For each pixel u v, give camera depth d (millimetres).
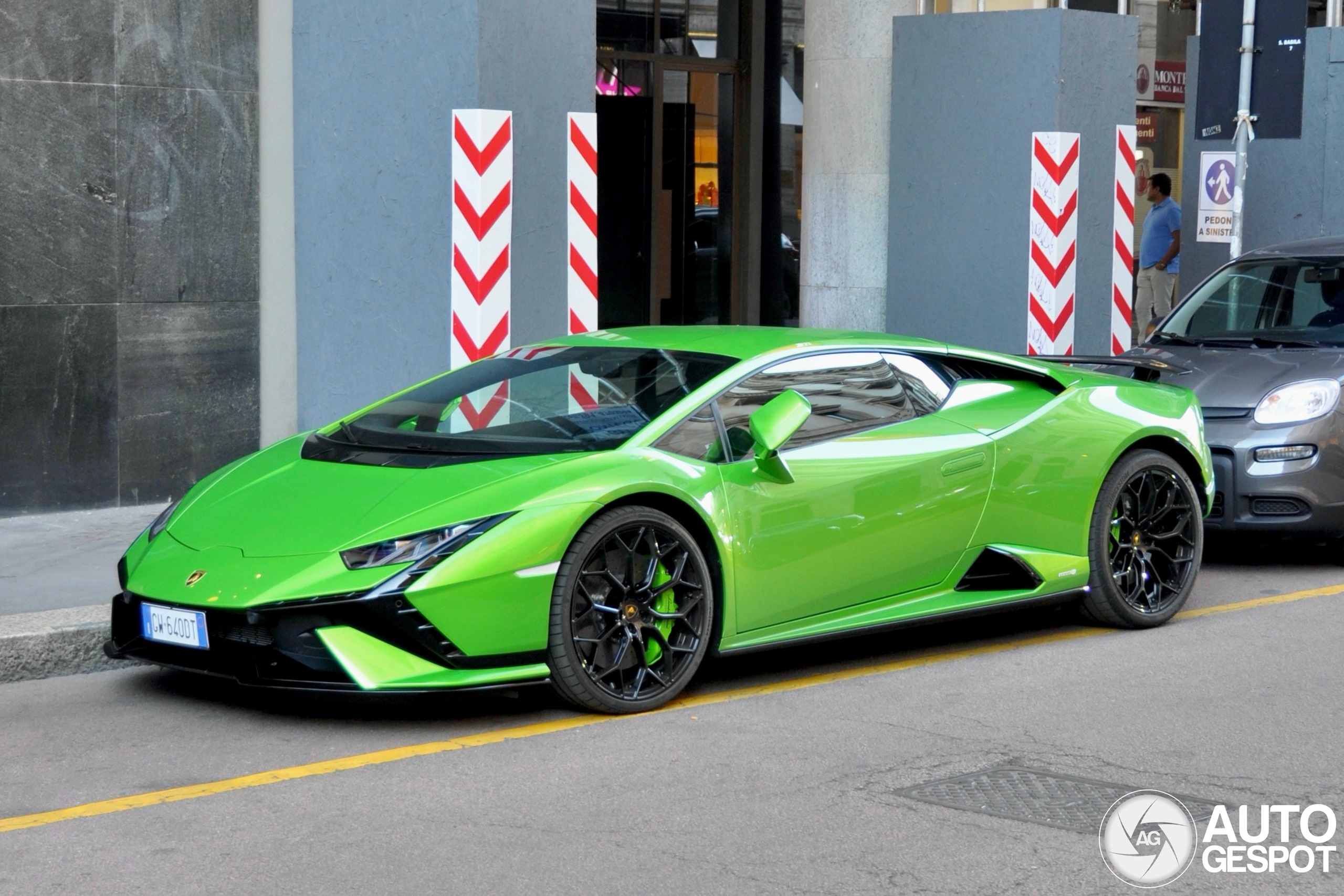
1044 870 4199
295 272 10242
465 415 6230
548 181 9742
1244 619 7410
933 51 13469
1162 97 19172
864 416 6391
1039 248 12602
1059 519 6859
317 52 10000
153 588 5582
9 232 8930
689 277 15969
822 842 4398
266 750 5281
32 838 4434
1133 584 7141
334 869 4184
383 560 5277
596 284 9664
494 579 5328
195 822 4566
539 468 5633
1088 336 12992
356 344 10031
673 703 5891
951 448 6512
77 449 9312
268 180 10047
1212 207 11938
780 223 16484
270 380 10172
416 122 9602
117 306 9391
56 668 6324
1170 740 5426
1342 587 8195
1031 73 12852
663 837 4434
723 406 6070
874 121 14094
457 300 9164
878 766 5105
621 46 15273
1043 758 5199
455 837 4434
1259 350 9062
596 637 5602
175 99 9562
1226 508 8461
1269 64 11227
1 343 8945
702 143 15938
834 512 6145
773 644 6031
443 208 9547
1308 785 4941
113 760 5172
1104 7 15719
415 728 5547
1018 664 6531
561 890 4035
